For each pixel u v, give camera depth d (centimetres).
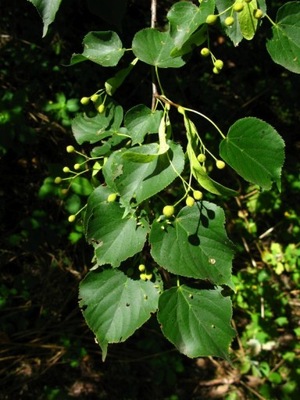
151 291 129
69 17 332
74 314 338
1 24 347
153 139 155
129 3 312
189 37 125
